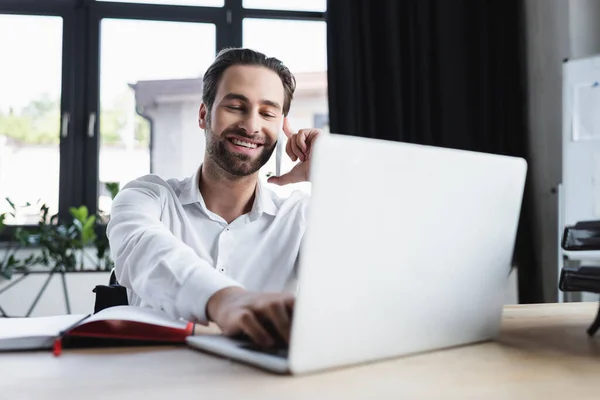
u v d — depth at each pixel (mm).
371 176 538
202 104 1443
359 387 509
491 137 3375
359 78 3271
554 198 3201
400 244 578
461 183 624
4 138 3340
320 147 502
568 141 2920
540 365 599
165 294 782
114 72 3445
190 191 1427
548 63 3244
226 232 1405
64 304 3139
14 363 610
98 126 3422
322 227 515
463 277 658
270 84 1347
